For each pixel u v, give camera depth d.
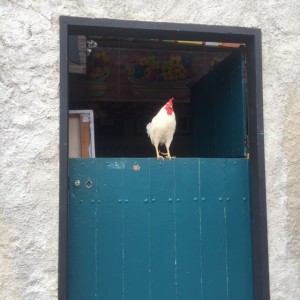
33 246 2.66
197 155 4.30
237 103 3.31
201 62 4.84
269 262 2.94
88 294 2.89
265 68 3.06
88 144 3.25
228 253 3.09
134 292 2.95
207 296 3.03
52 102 2.77
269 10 3.11
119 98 4.75
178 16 2.99
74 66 4.04
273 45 3.09
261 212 2.96
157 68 4.79
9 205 2.66
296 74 3.10
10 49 2.76
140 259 2.98
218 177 3.13
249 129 3.13
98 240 2.94
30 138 2.72
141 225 3.01
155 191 3.05
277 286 2.94
